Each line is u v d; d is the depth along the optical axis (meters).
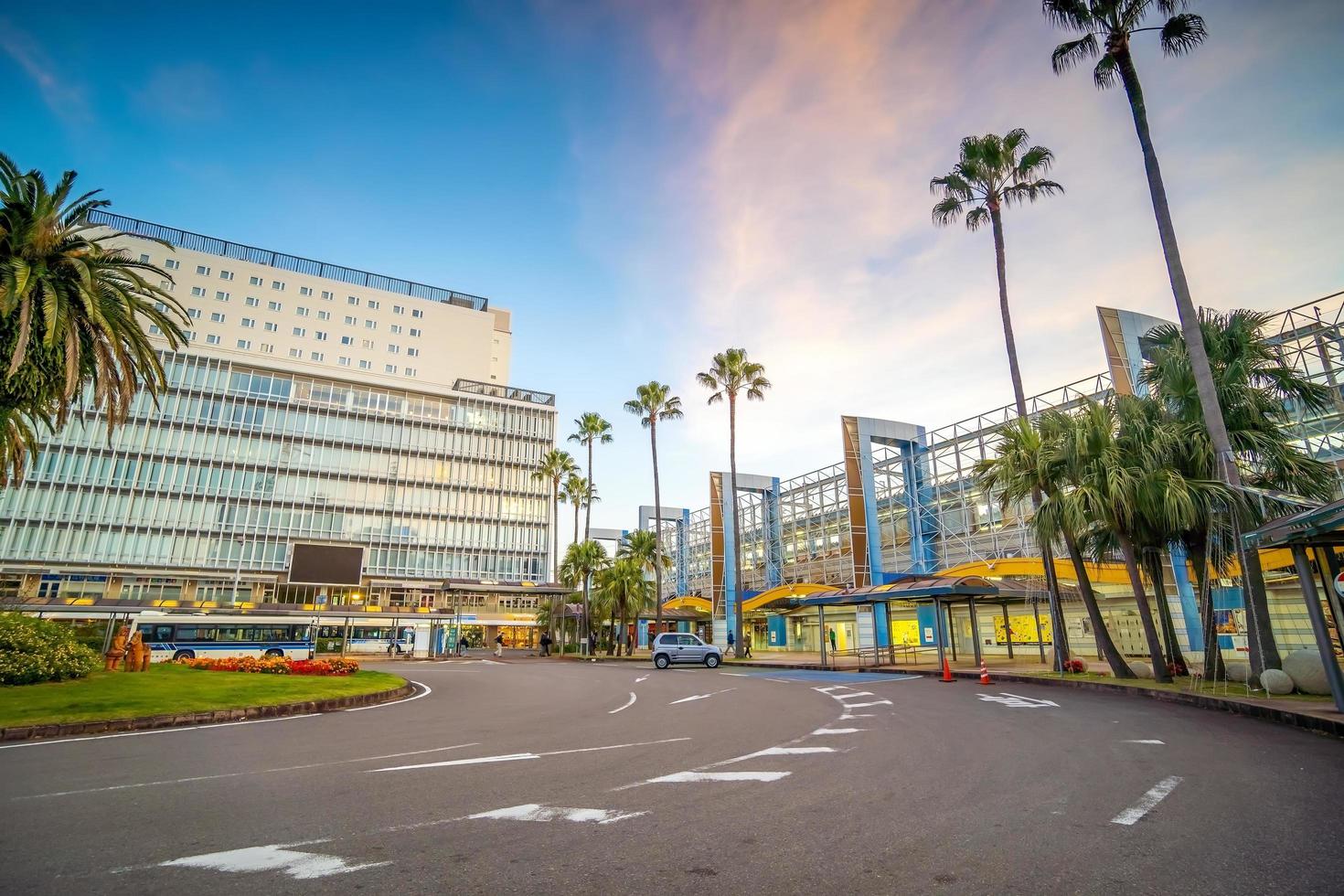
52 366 17.23
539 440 82.06
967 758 8.24
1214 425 15.78
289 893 4.00
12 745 9.97
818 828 5.30
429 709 15.30
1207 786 6.52
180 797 6.50
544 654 57.69
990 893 3.94
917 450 49.81
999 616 38.44
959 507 45.91
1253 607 15.05
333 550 52.97
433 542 73.25
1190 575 21.70
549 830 5.30
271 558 65.69
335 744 9.96
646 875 4.30
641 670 33.59
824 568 56.97
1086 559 22.78
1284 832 5.02
